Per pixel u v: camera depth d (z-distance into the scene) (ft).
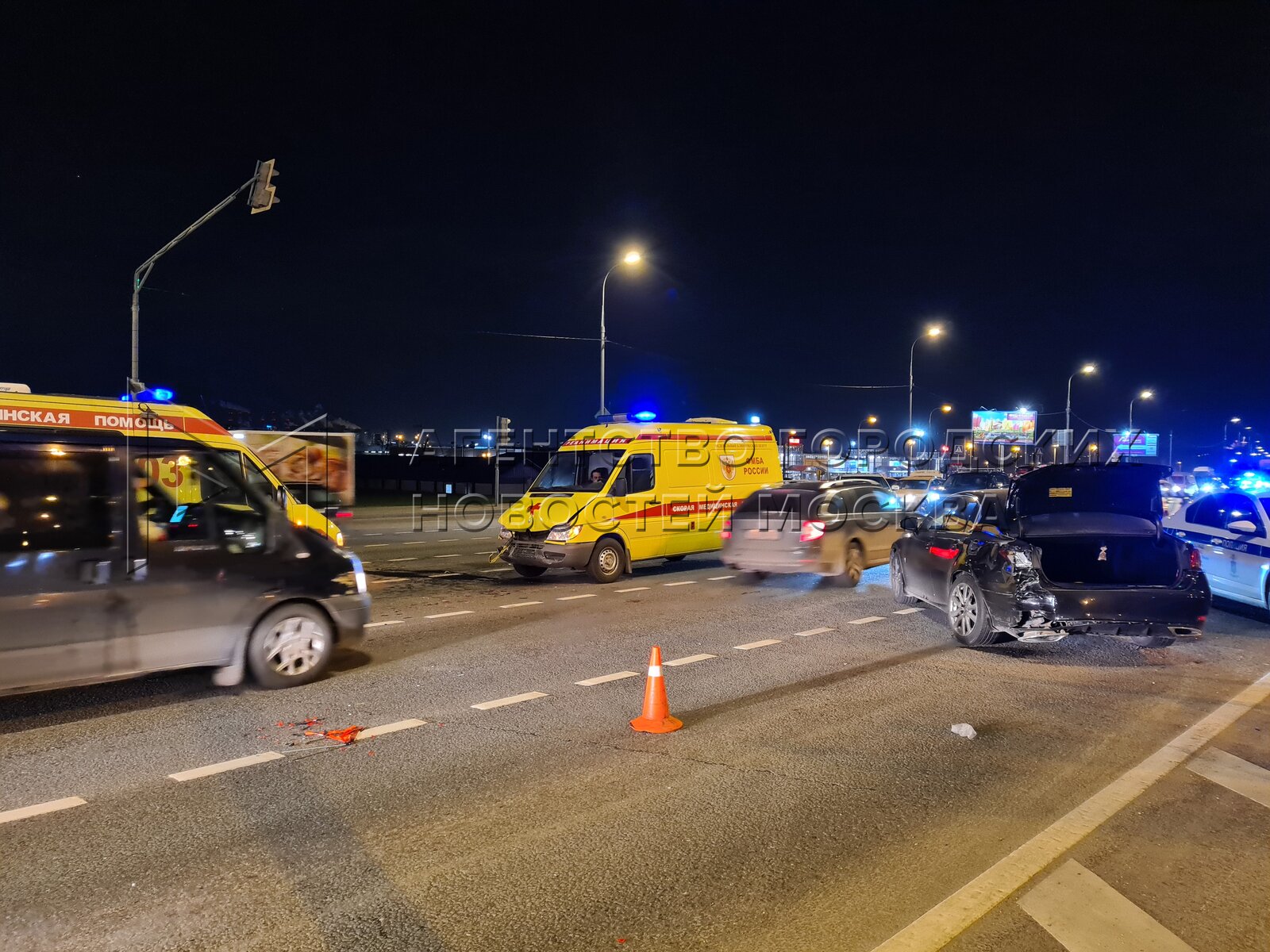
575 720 19.71
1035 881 12.00
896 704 21.06
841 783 15.84
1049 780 16.01
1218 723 19.49
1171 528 37.60
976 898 11.46
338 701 21.27
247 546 21.75
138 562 19.92
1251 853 12.91
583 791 15.46
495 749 17.72
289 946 10.43
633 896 11.68
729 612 33.99
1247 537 32.73
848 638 29.12
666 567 49.14
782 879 12.17
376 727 19.13
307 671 22.70
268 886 11.94
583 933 10.77
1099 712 20.44
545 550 40.96
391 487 159.43
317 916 11.16
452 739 18.38
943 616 33.06
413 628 30.63
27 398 30.17
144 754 17.42
